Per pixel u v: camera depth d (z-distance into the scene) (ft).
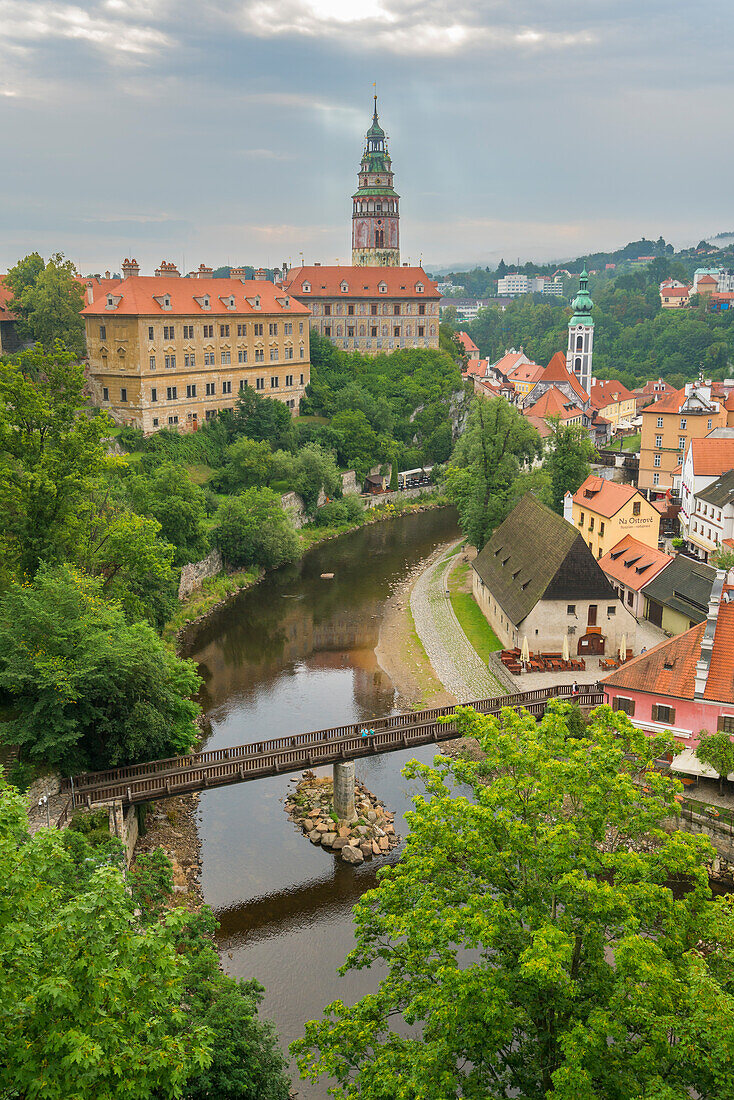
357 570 357.82
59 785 148.77
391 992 84.48
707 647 168.86
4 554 187.83
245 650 269.85
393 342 622.54
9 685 147.64
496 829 85.76
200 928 104.06
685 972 74.33
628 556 282.97
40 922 65.77
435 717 188.85
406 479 514.68
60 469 190.70
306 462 424.46
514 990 75.46
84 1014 58.59
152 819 170.30
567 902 77.92
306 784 190.29
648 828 84.33
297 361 522.47
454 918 75.87
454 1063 75.41
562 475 359.46
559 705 97.60
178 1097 61.52
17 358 192.95
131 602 210.59
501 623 260.01
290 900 148.66
